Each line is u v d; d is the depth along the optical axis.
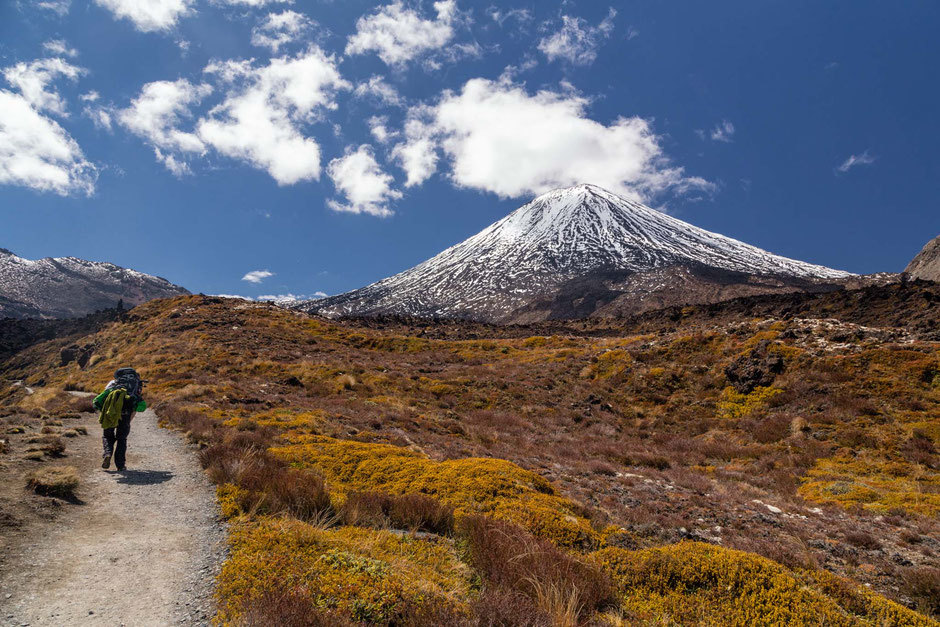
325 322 62.03
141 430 13.34
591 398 26.67
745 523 9.97
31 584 4.25
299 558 4.89
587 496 10.72
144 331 49.84
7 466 7.68
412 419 20.28
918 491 12.56
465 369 35.62
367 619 3.79
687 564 5.38
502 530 6.07
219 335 46.00
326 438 12.41
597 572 5.25
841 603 4.98
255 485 7.35
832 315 42.44
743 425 20.67
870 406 18.47
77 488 7.20
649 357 30.00
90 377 34.97
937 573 7.02
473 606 3.98
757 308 53.56
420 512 7.01
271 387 26.42
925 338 22.53
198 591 4.39
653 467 16.95
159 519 6.33
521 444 18.67
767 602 4.74
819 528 10.04
